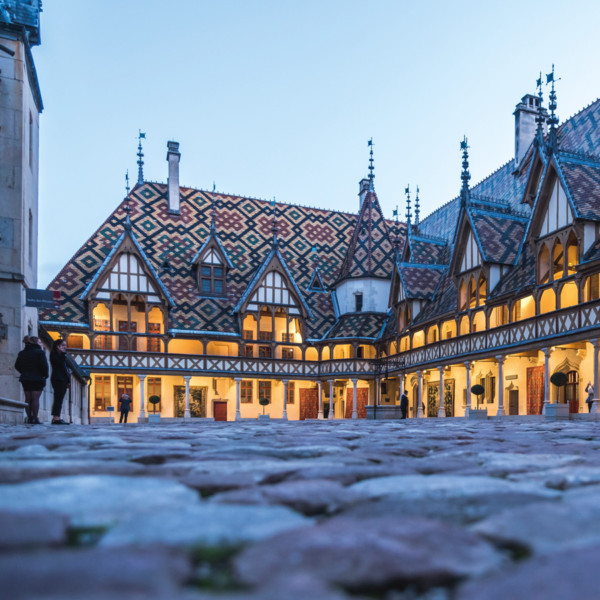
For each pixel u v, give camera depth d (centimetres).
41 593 105
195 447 497
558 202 2828
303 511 201
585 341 2608
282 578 120
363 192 5453
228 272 4666
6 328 1473
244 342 4328
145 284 4116
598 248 2584
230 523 170
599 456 419
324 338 4572
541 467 343
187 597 106
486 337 3222
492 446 530
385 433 866
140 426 1323
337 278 4962
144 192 4862
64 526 164
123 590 108
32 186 1775
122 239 4072
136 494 216
